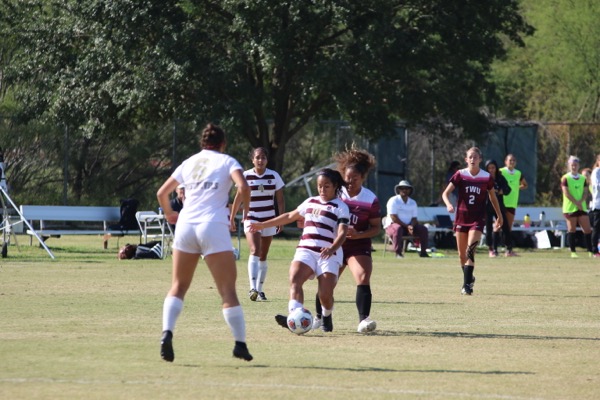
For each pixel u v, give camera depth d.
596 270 59.72
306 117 100.62
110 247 77.31
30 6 101.00
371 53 87.06
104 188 102.69
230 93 89.94
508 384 22.27
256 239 40.28
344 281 50.19
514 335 30.52
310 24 87.50
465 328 32.12
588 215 73.38
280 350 26.59
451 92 95.62
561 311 37.50
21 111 96.50
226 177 23.81
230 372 23.06
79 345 26.75
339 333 30.30
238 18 88.25
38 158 99.94
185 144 106.19
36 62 97.56
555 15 141.62
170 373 22.80
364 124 94.62
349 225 30.28
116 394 20.36
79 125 94.88
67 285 44.66
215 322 32.19
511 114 142.75
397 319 34.38
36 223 92.50
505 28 98.75
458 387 21.80
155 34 91.44
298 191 110.69
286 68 89.38
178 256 23.80
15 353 25.30
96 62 92.00
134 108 94.00
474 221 43.78
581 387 22.05
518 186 72.31
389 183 102.38
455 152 111.56
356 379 22.52
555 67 141.62
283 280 49.97
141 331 29.69
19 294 40.38
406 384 22.03
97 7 90.81
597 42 139.75
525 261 67.81
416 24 94.44
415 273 56.00
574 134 120.94
